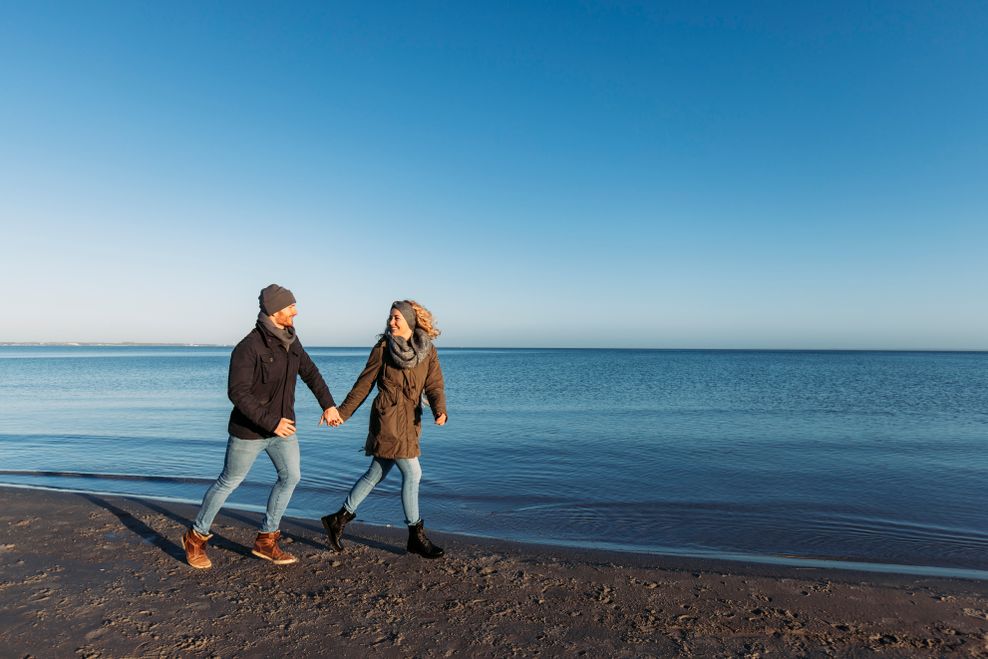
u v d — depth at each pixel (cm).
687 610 337
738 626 317
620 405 1789
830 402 1900
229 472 375
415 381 398
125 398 2112
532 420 1398
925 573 434
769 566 433
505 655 280
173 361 8369
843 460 900
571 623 317
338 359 10562
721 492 701
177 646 284
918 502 657
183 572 387
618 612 333
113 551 428
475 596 353
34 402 1944
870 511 620
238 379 351
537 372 4494
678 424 1326
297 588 362
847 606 347
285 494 392
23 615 318
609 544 511
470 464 867
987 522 584
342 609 331
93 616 317
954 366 6312
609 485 736
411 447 404
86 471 816
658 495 686
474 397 2114
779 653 287
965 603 354
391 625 312
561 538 527
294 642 291
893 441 1081
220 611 327
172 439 1105
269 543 402
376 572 392
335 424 393
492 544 470
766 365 6462
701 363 7206
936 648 295
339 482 743
